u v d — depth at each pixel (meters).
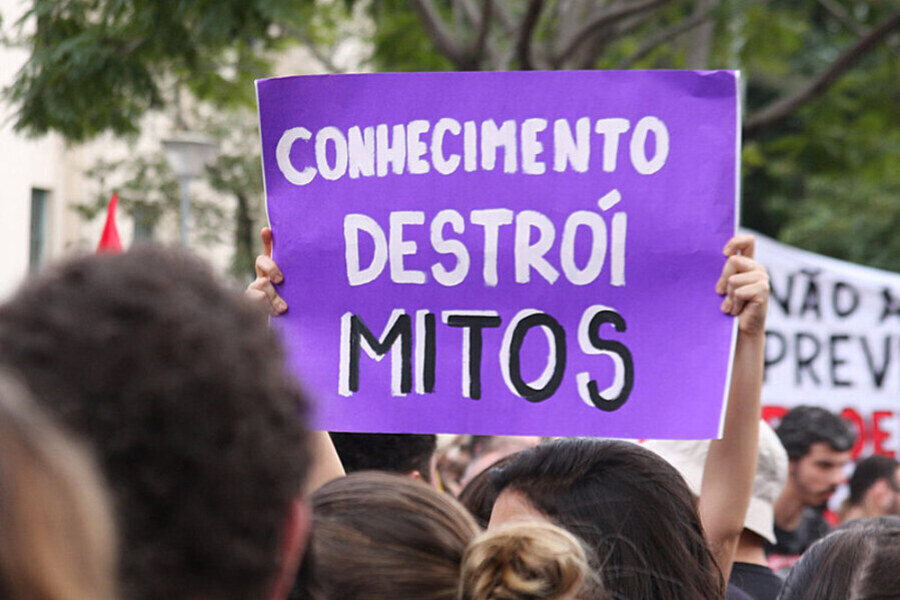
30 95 8.94
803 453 6.17
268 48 10.48
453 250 3.07
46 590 0.81
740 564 3.93
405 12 11.88
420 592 1.97
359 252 3.10
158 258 1.03
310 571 1.57
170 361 0.96
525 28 9.73
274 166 3.15
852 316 7.55
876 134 12.69
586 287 3.03
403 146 3.10
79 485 0.83
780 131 22.34
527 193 3.06
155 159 19.08
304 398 1.10
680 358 2.96
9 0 11.70
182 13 8.56
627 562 2.57
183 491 0.97
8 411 0.83
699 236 2.99
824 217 24.69
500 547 1.98
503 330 3.04
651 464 2.68
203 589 1.00
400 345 3.07
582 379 3.00
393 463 3.79
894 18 10.84
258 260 3.14
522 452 2.80
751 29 12.65
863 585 2.71
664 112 3.03
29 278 0.99
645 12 11.40
